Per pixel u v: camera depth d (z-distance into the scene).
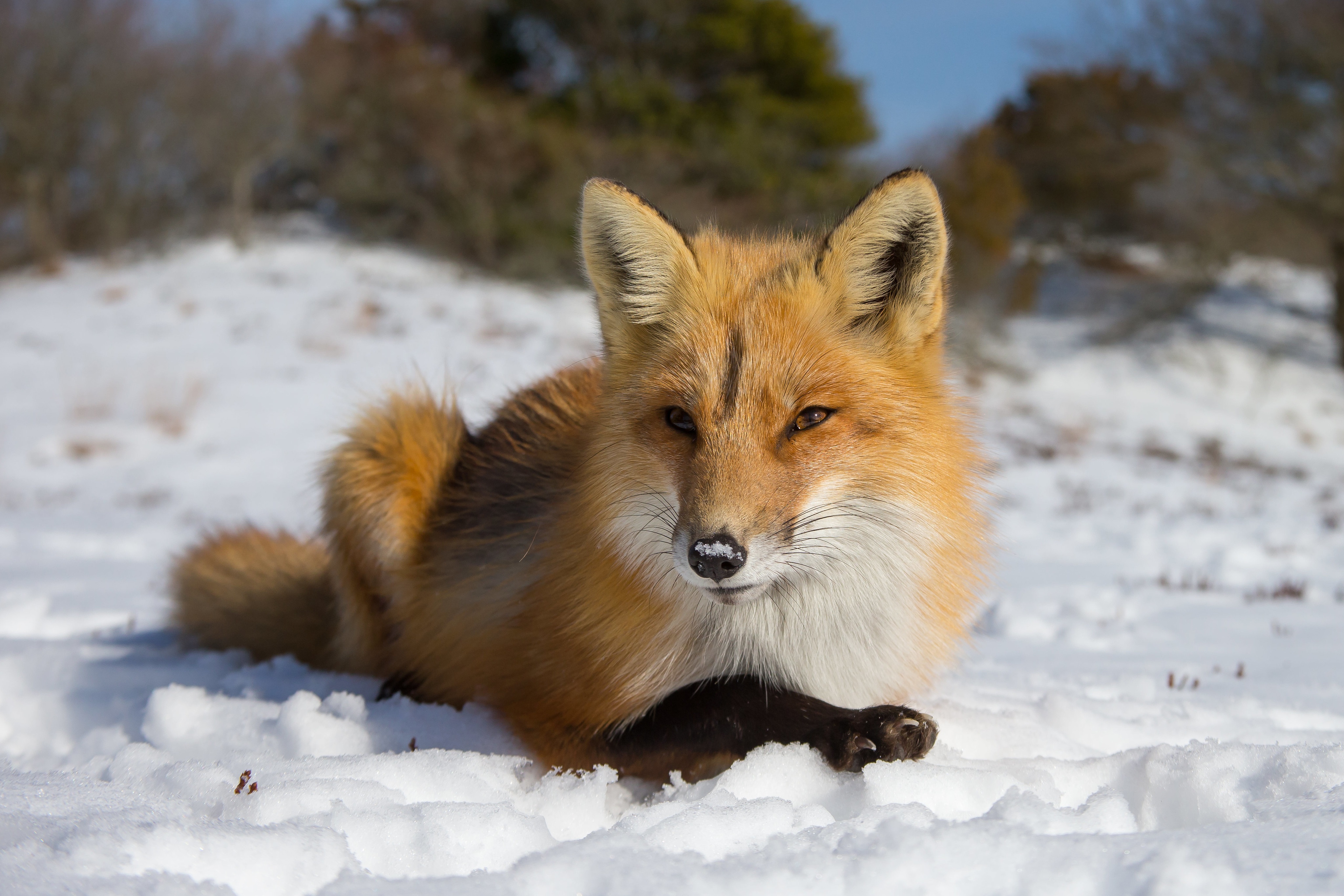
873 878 1.96
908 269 3.21
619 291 3.35
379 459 4.06
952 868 1.99
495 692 3.56
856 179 34.50
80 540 9.90
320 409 17.19
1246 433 22.62
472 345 22.12
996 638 5.60
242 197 31.52
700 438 2.97
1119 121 29.19
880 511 3.09
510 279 30.33
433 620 3.89
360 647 4.38
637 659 3.11
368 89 30.98
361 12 35.28
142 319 23.69
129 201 31.41
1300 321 30.59
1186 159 26.89
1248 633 5.58
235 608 4.88
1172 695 4.13
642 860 2.07
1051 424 20.97
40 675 4.41
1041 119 32.47
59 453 14.90
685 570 2.79
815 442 2.99
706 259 3.33
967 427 3.55
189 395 17.02
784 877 1.97
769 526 2.82
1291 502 13.77
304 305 24.98
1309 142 25.72
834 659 3.21
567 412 3.94
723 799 2.47
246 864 2.05
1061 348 28.27
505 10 35.28
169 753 3.27
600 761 3.19
